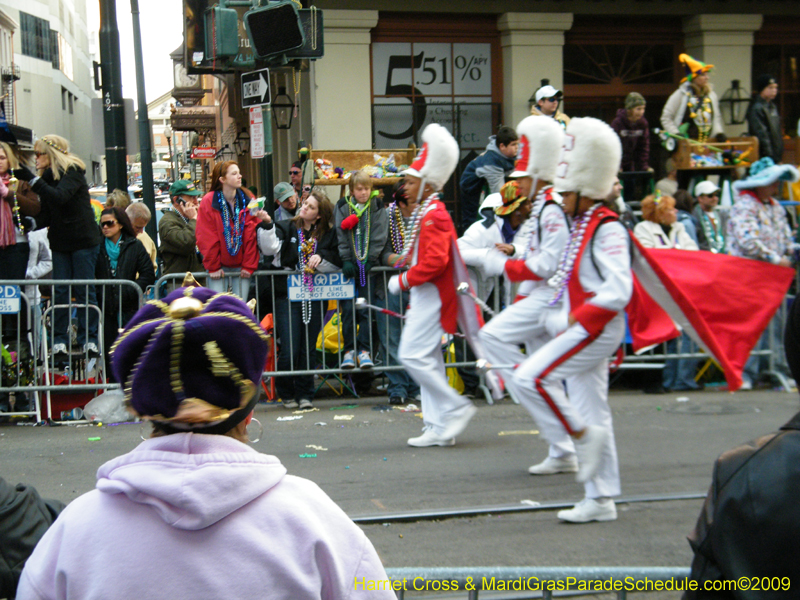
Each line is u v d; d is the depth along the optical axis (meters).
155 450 1.45
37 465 5.55
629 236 4.58
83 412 6.94
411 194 5.91
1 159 6.93
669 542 4.24
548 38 10.87
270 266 7.33
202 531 1.40
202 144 27.55
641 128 9.48
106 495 1.45
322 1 10.20
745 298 5.54
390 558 4.06
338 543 1.48
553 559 4.04
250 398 1.50
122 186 9.67
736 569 1.42
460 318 5.89
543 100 8.84
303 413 7.12
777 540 1.39
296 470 5.44
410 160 9.99
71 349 6.98
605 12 10.98
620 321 4.54
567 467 5.36
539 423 4.78
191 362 1.43
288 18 7.25
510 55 10.83
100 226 7.57
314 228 7.27
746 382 7.89
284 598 1.40
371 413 7.09
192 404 1.42
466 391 7.67
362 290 7.36
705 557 1.51
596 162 4.46
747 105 11.24
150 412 1.43
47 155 7.01
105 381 7.04
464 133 10.97
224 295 1.53
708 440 6.10
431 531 4.45
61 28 38.84
